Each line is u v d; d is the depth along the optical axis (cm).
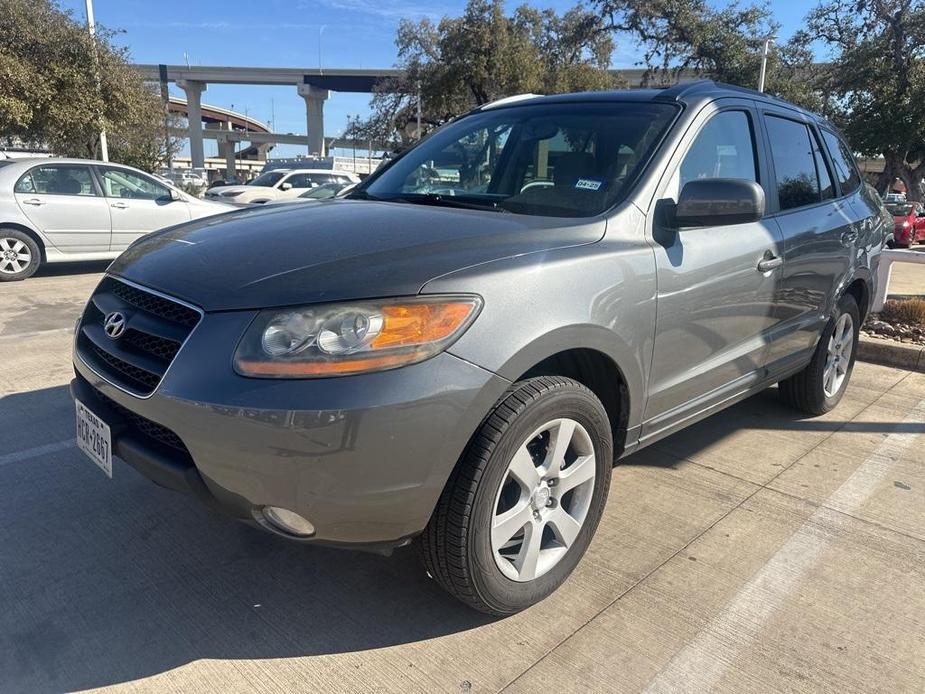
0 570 273
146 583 268
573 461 260
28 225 907
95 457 251
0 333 624
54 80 1761
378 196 341
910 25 2619
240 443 199
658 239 279
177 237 279
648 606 260
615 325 252
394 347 202
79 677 221
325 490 200
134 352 234
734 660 235
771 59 2969
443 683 222
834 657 237
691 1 3009
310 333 201
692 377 305
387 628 246
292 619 250
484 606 239
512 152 331
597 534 308
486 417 220
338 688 219
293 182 1977
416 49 3225
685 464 380
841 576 282
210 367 205
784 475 370
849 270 426
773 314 355
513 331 219
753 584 275
